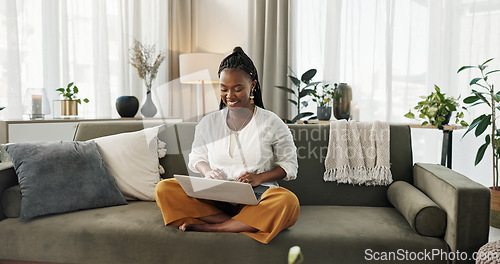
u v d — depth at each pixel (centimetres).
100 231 130
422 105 222
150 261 127
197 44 404
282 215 124
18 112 264
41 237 131
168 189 135
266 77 349
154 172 173
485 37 264
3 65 260
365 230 130
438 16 282
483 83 265
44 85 289
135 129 188
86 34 321
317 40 337
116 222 136
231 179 146
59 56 300
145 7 367
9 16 260
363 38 313
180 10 399
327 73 324
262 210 127
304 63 343
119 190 163
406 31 297
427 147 292
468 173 274
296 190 174
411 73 296
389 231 130
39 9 286
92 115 326
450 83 278
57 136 234
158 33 374
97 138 178
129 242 128
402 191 151
